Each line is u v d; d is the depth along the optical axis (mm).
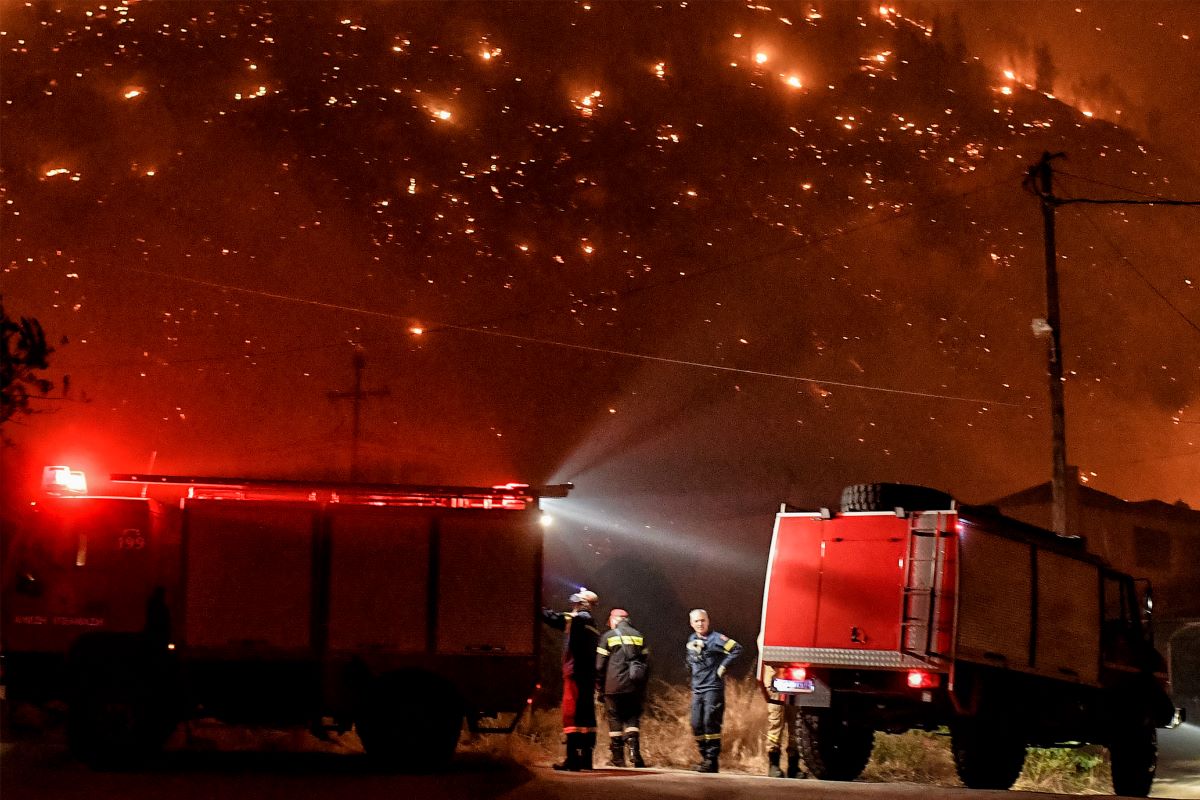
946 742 16969
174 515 11766
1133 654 15211
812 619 12867
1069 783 15859
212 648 11156
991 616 12602
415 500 11703
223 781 10062
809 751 13164
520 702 11375
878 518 12781
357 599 11336
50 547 11414
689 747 16344
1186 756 21125
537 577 11531
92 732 11109
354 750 13680
